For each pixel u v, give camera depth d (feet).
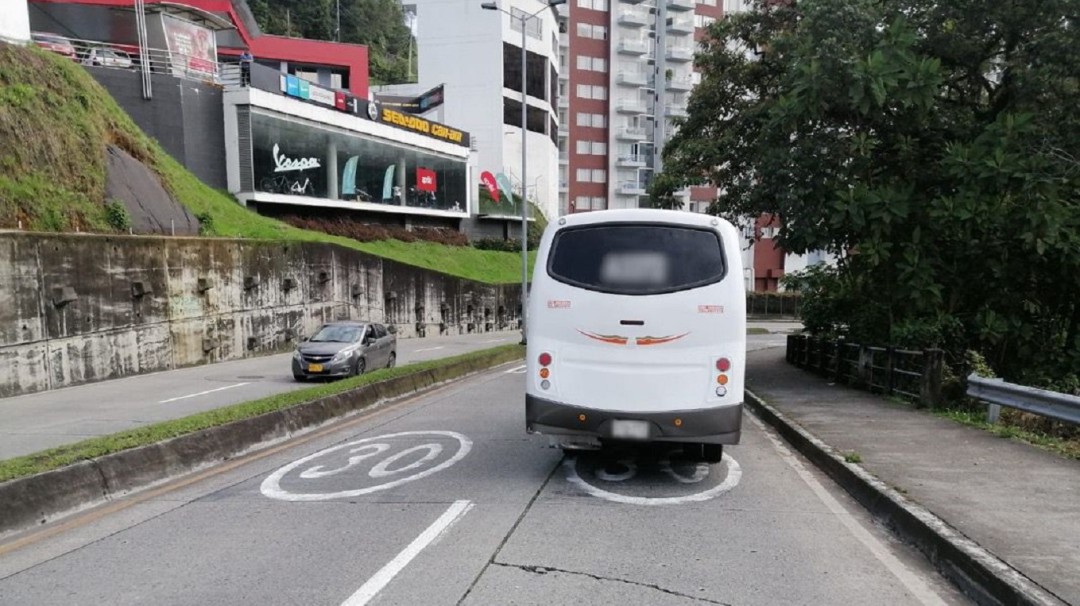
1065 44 41.68
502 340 116.78
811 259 213.46
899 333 42.27
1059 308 46.55
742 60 59.82
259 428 29.78
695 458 25.61
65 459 21.35
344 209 129.39
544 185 197.47
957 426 31.32
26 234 49.85
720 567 16.01
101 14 115.55
